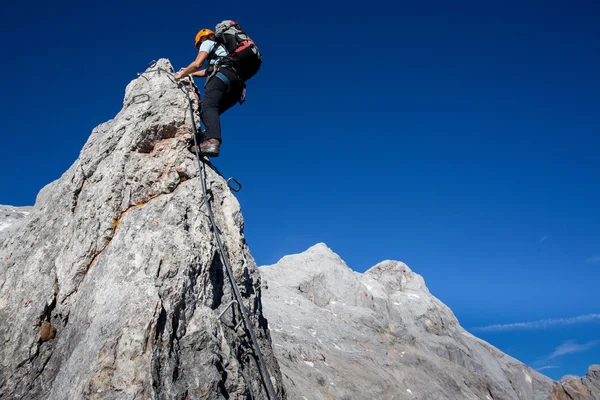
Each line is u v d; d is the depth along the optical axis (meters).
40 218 7.05
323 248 36.72
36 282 6.20
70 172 7.70
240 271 6.59
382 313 34.53
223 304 6.00
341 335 28.20
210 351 5.21
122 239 5.96
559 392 30.27
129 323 4.98
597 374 30.42
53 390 5.07
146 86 7.77
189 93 7.59
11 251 6.78
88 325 5.32
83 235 6.33
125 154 6.87
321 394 20.39
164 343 5.01
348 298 33.31
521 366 37.38
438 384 27.69
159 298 5.18
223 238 6.67
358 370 24.78
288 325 26.58
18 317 5.89
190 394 4.88
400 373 26.69
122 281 5.45
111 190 6.55
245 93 7.77
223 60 7.50
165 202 6.33
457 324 38.97
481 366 34.03
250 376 5.81
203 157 7.37
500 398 31.75
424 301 38.22
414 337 32.50
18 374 5.49
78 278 6.05
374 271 42.22
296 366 22.30
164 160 6.83
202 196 6.54
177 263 5.59
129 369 4.75
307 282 32.81
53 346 5.69
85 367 4.87
